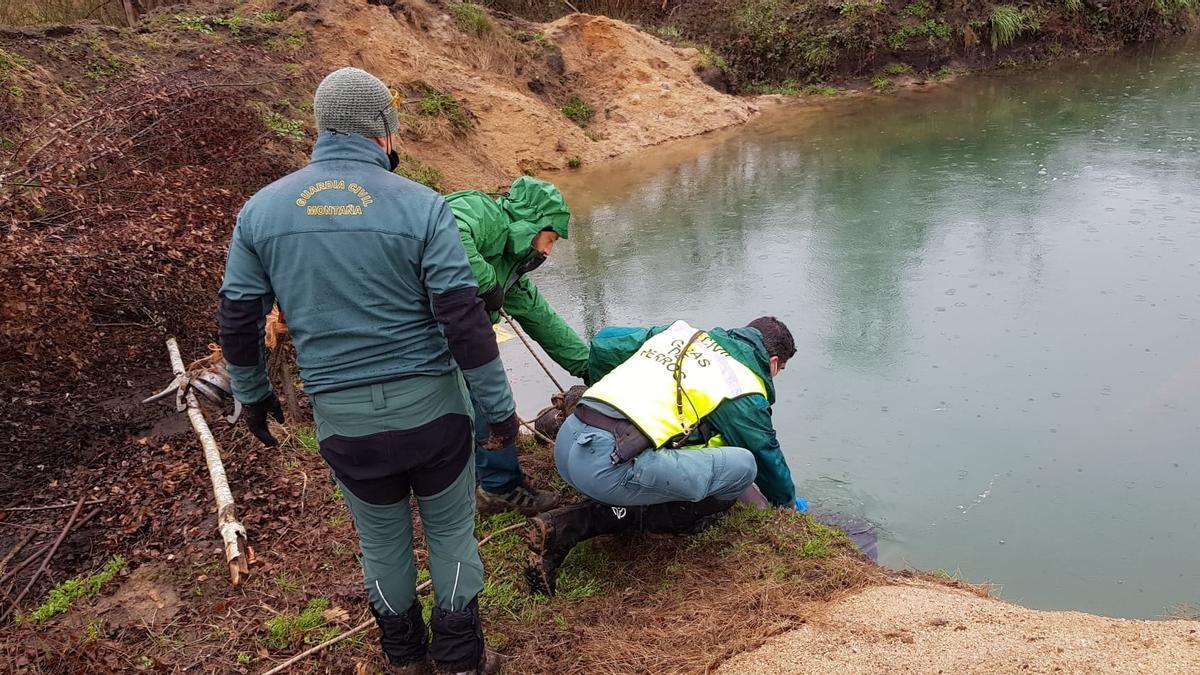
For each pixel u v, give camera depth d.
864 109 14.23
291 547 3.55
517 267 3.68
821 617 3.12
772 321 3.73
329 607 3.23
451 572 2.70
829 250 8.21
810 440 5.18
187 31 10.11
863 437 5.19
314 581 3.37
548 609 3.28
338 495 3.87
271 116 8.70
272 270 2.36
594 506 3.32
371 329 2.38
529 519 3.56
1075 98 13.82
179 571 3.42
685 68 14.70
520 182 3.66
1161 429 5.08
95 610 3.22
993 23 16.53
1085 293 6.88
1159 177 9.59
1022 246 7.95
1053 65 16.56
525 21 14.71
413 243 2.35
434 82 11.33
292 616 3.18
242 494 3.88
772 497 3.79
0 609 3.23
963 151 11.26
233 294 2.38
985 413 5.36
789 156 11.68
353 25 11.20
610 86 13.69
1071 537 4.27
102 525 3.72
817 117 13.91
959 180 10.04
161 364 5.12
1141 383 5.56
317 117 2.44
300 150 8.40
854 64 15.98
